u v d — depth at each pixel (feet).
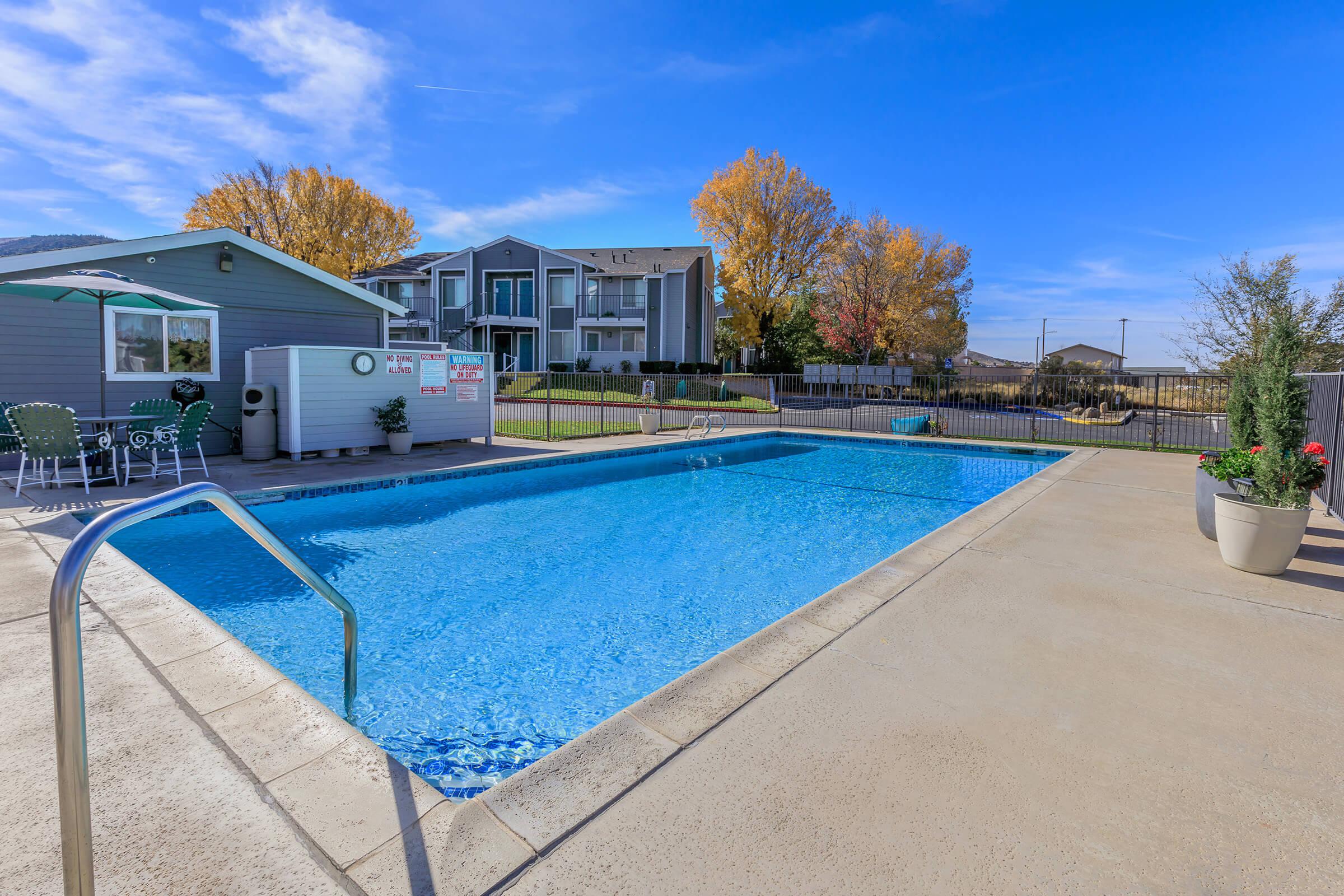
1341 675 9.34
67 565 4.16
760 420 64.90
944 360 114.83
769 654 9.89
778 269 99.14
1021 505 22.67
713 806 6.13
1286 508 14.17
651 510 26.84
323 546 19.95
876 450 49.29
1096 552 16.30
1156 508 22.26
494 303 98.48
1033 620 11.50
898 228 108.06
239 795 6.15
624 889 4.99
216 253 33.60
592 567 18.63
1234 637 10.77
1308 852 5.61
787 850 5.52
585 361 96.32
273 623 13.85
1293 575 14.38
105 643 9.81
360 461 31.91
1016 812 6.12
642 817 5.95
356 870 5.15
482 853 5.41
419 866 5.21
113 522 4.54
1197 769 6.92
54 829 5.67
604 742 7.27
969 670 9.37
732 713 8.03
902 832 5.80
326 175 116.88
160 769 6.55
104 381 26.71
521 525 23.39
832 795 6.35
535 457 34.76
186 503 5.47
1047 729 7.75
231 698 8.16
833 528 24.14
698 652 13.05
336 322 38.83
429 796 6.23
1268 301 54.54
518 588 16.70
